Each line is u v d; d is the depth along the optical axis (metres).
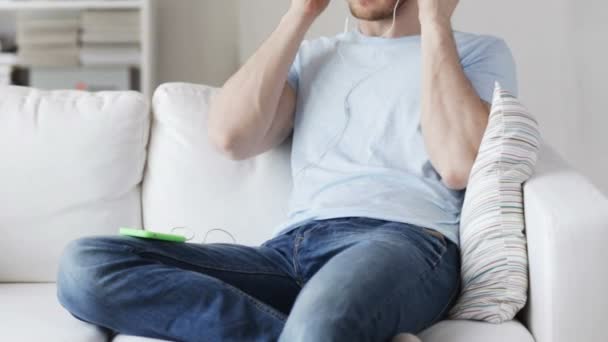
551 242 1.55
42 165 2.15
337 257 1.61
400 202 1.89
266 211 2.15
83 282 1.63
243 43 4.16
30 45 4.05
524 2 3.69
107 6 4.00
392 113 2.02
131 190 2.22
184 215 2.17
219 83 4.33
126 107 2.21
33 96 2.23
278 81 2.08
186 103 2.23
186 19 4.30
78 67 4.05
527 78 3.72
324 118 2.08
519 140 1.72
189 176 2.18
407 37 2.12
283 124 2.16
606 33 3.61
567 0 3.65
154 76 4.22
